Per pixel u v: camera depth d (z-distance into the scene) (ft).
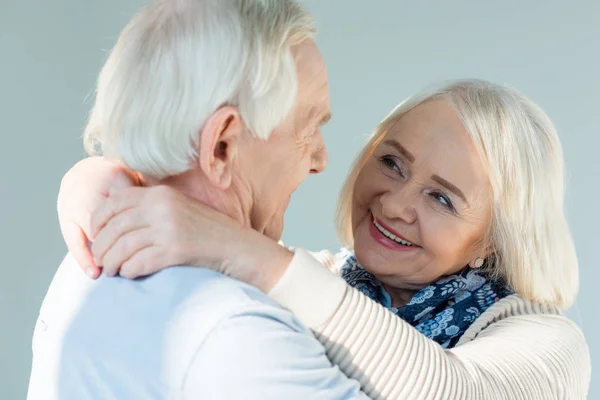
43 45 10.46
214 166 3.65
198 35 3.56
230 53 3.54
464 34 10.34
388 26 10.46
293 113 3.85
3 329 10.61
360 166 5.98
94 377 3.65
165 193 3.69
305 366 3.45
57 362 3.86
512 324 5.18
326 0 10.52
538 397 4.66
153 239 3.65
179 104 3.57
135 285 3.68
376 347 3.89
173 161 3.65
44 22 10.44
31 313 10.64
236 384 3.26
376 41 10.50
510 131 5.38
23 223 10.60
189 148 3.62
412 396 3.89
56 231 10.69
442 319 5.49
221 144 3.71
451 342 5.49
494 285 5.74
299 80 3.84
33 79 10.48
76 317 3.83
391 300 5.97
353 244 5.98
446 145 5.35
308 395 3.43
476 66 10.35
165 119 3.59
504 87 5.64
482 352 4.71
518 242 5.46
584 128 10.27
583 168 10.32
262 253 3.80
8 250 10.57
